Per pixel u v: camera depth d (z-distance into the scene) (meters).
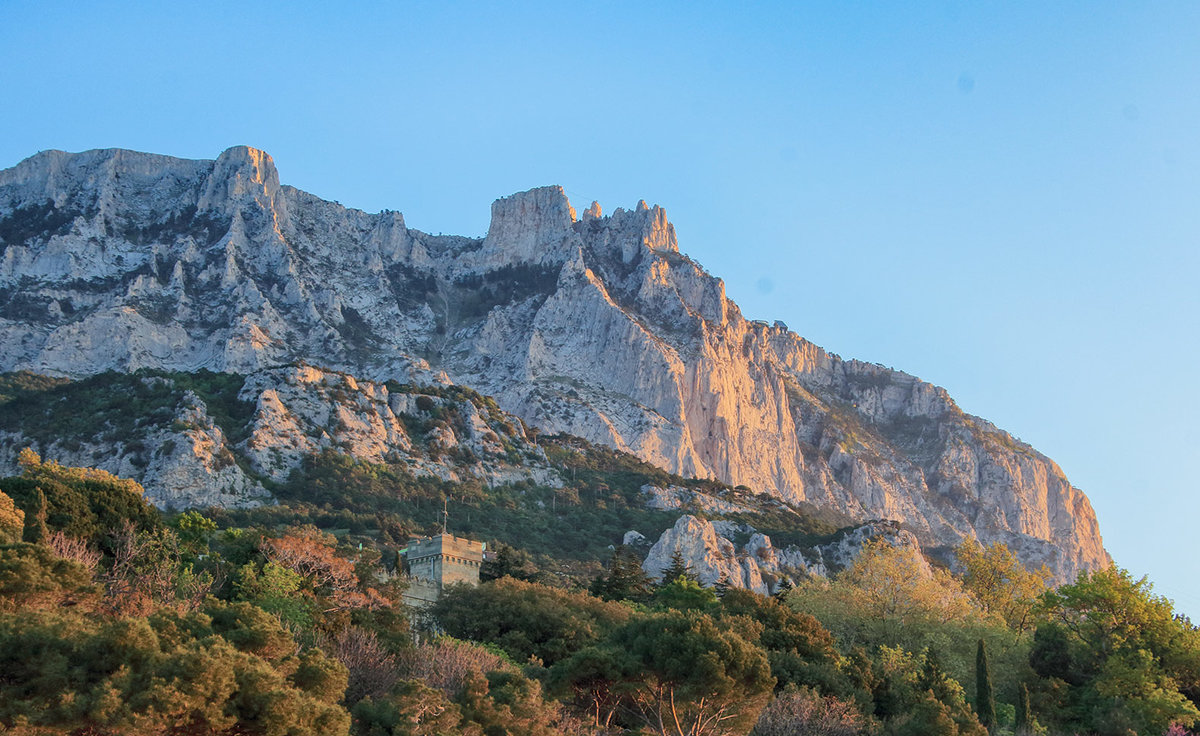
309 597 71.81
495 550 170.25
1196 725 82.31
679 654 60.59
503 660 74.25
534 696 55.25
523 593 93.06
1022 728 78.50
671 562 173.62
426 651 66.69
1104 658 92.19
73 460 174.75
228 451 181.88
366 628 70.44
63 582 50.75
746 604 95.50
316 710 44.28
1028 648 97.50
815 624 93.50
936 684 81.31
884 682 83.75
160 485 167.75
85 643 43.34
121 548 74.31
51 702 41.03
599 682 61.34
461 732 50.97
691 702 60.38
